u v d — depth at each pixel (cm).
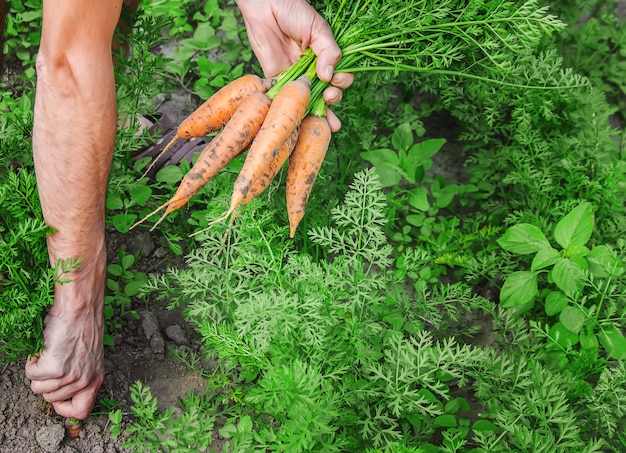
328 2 128
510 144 178
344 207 129
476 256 159
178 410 132
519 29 129
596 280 147
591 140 161
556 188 156
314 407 109
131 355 138
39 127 108
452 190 158
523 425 125
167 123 159
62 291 118
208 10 186
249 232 127
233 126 123
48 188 112
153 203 153
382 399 123
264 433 116
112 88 107
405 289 153
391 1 126
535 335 140
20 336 117
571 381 130
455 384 141
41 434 124
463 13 129
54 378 119
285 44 129
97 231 117
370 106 165
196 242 154
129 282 142
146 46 143
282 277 126
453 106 179
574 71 186
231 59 180
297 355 119
